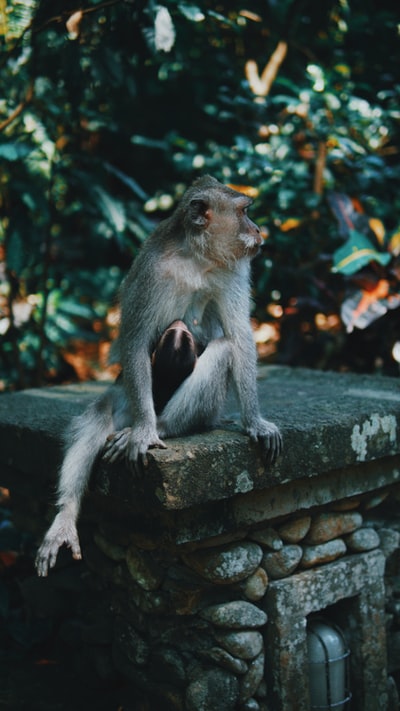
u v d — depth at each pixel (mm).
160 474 2074
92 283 4375
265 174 3412
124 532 2316
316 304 3373
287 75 3807
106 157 4586
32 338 3730
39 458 2379
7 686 2412
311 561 2344
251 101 3436
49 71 2979
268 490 2248
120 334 2254
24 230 3221
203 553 2219
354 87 3449
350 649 2418
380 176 3410
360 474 2385
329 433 2264
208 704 2229
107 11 2787
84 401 2650
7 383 3699
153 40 2711
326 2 3541
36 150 3133
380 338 3436
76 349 4648
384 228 3432
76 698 2375
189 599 2240
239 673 2248
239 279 2234
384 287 3129
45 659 2523
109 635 2398
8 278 3373
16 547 2678
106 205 3227
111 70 2922
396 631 2498
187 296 2227
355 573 2389
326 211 3453
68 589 2498
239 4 3645
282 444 2197
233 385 2248
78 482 2223
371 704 2410
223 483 2133
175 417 2189
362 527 2453
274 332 4086
